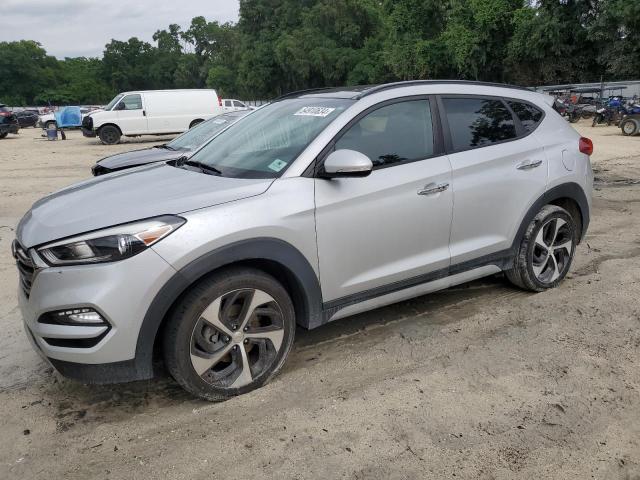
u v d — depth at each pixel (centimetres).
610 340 374
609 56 3167
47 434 292
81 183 394
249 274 308
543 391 316
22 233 312
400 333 395
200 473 258
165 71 12069
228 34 8319
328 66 5378
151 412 309
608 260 533
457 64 3656
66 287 276
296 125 370
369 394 318
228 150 387
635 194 861
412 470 256
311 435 283
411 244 370
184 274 285
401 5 3909
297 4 6631
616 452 266
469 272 407
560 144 450
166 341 296
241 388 318
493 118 422
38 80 12194
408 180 362
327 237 332
